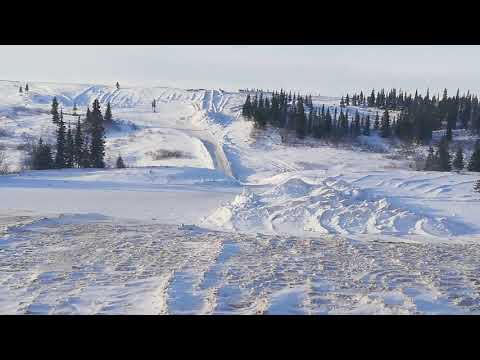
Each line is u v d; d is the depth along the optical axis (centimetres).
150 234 1712
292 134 9525
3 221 1939
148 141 8788
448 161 6938
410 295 991
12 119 10150
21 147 7569
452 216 2427
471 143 9269
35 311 852
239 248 1482
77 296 940
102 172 4925
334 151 8356
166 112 13938
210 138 9319
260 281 1065
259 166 7088
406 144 9281
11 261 1238
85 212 2505
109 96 19200
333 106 15075
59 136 6281
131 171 5000
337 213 2173
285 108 10944
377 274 1171
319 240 1702
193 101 16562
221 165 6975
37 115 11006
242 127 10300
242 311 862
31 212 2348
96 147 6475
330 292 996
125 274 1115
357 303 923
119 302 905
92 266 1191
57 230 1750
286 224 2102
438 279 1133
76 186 3928
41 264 1208
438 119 10900
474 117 11012
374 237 1881
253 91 18762
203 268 1175
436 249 1583
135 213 2498
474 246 1675
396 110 14375
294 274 1145
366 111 14225
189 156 7631
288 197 2519
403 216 2139
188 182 4625
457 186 3528
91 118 8050
